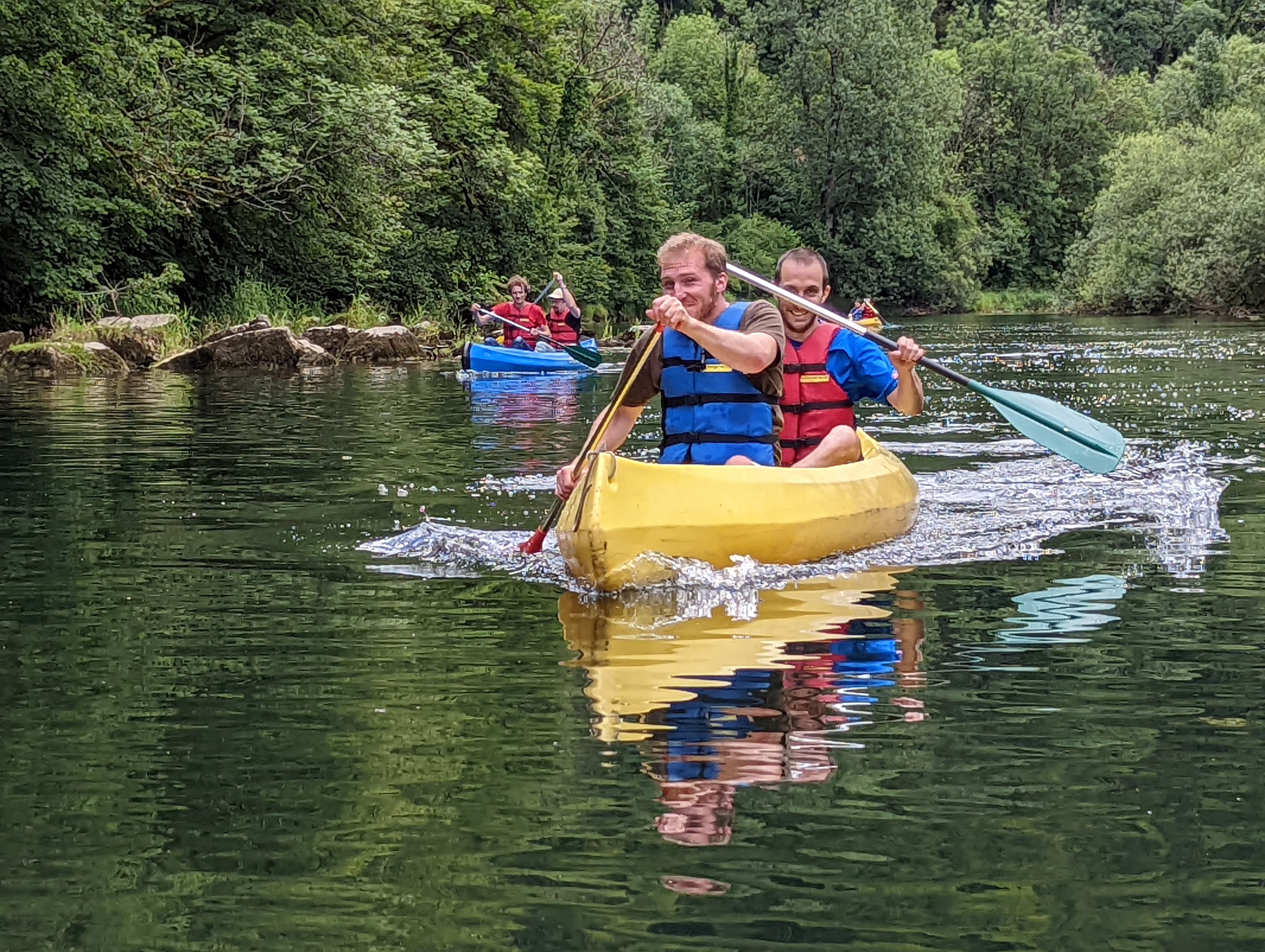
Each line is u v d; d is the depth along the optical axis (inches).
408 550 163.8
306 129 695.1
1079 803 78.3
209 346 560.7
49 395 413.7
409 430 308.5
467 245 938.7
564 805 78.2
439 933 62.7
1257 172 1239.5
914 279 1754.4
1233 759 85.8
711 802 78.9
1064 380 464.8
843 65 1704.0
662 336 172.2
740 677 106.0
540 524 181.8
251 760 87.0
